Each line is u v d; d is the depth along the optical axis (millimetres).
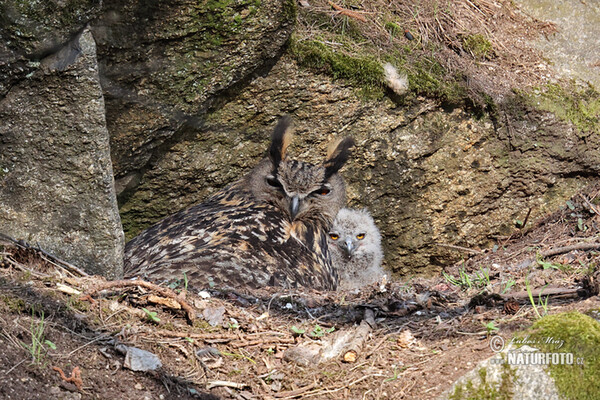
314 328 8492
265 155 12242
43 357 6781
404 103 12750
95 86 8125
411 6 14297
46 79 7922
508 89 13625
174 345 7641
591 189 13773
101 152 8367
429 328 8438
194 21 9539
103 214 8531
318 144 12695
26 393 6270
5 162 8109
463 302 9297
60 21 7703
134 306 8109
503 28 15172
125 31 9047
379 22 13578
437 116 13133
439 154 13375
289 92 11789
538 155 13789
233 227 10930
